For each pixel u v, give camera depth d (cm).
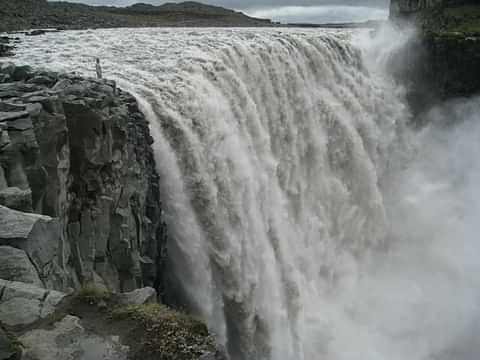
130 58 3738
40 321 1163
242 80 4053
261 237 3416
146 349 1136
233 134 3281
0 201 1433
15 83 2158
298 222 4294
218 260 3062
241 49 4141
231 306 3175
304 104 4553
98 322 1185
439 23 6856
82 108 1941
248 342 3269
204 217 3008
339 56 5416
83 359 1096
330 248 4569
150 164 2573
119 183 2178
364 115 5238
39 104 1792
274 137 4225
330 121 4822
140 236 2336
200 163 2980
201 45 4250
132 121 2419
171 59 3716
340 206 4725
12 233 1272
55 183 1758
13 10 6612
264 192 3628
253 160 3600
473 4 7681
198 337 1185
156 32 5484
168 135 2888
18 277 1226
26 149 1648
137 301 1256
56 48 4144
